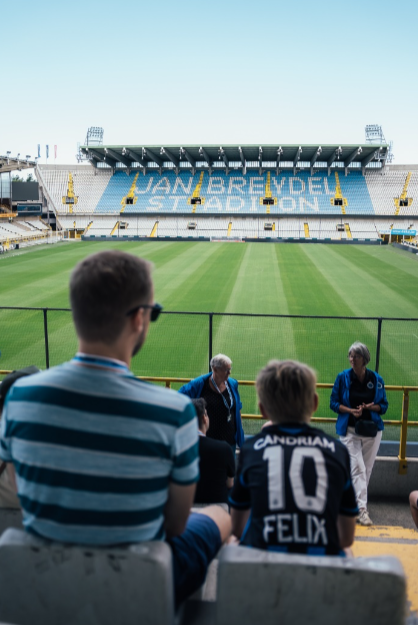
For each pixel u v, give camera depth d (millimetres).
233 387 5805
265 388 2137
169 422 1622
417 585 3463
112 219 67312
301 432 2092
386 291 26016
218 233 64312
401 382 13008
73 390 1611
